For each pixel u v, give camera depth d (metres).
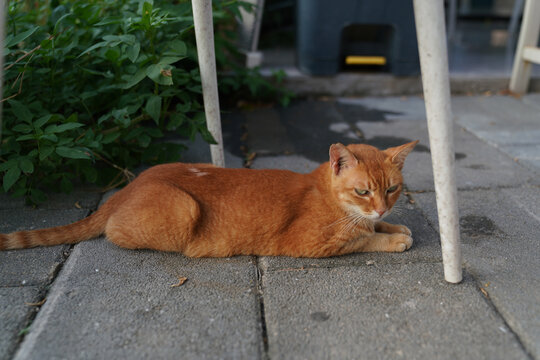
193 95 1.50
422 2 0.81
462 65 2.05
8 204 1.17
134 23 1.13
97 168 1.29
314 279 0.97
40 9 1.40
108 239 1.04
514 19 2.65
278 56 2.20
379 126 1.60
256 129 1.60
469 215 1.13
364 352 0.83
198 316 0.89
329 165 1.04
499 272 0.97
